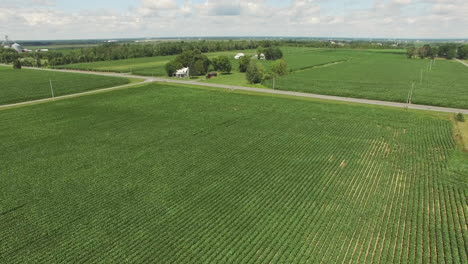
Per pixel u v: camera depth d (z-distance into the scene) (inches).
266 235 1080.8
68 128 2285.9
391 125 2319.1
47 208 1245.7
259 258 976.3
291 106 2945.4
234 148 1894.7
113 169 1603.1
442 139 2007.9
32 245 1030.4
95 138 2071.9
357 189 1396.4
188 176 1525.6
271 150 1857.8
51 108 2893.7
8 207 1250.6
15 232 1097.4
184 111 2770.7
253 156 1771.7
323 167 1624.0
